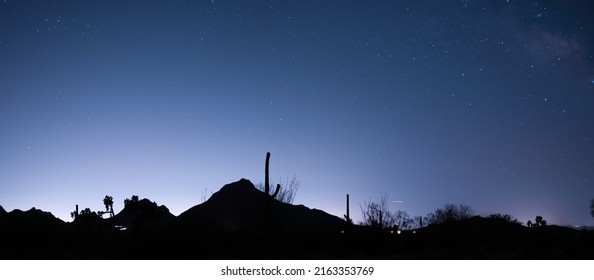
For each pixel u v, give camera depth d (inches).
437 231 1053.8
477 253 786.8
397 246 934.4
